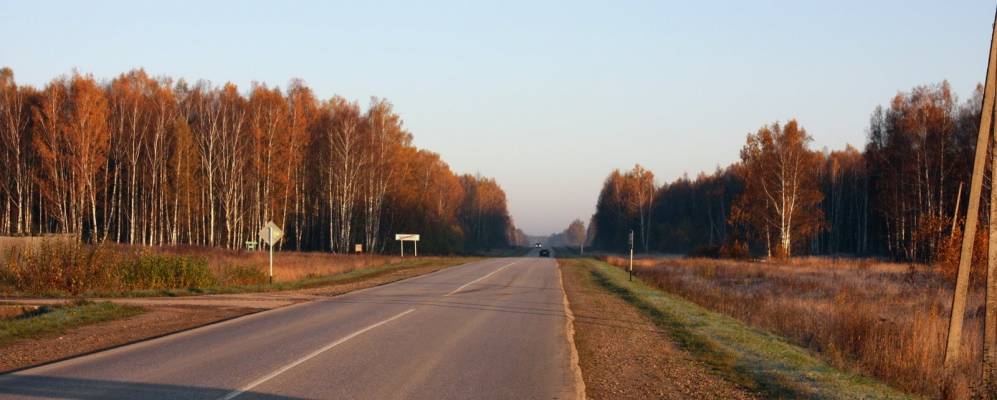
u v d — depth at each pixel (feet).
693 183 433.89
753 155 210.18
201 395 29.01
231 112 195.42
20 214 171.73
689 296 96.58
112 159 201.36
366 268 156.87
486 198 496.64
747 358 43.45
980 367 43.27
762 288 107.65
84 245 90.79
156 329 51.75
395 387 31.63
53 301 70.49
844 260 189.88
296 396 29.25
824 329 57.06
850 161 304.71
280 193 198.29
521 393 31.35
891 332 49.24
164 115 191.21
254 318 59.21
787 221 201.26
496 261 217.97
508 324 57.93
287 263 134.21
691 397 32.55
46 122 169.68
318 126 228.22
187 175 188.03
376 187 222.07
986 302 40.88
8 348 42.22
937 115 182.91
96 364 36.17
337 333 49.62
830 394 33.65
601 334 53.98
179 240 212.64
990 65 40.45
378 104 219.20
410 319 59.47
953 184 183.01
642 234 404.57
